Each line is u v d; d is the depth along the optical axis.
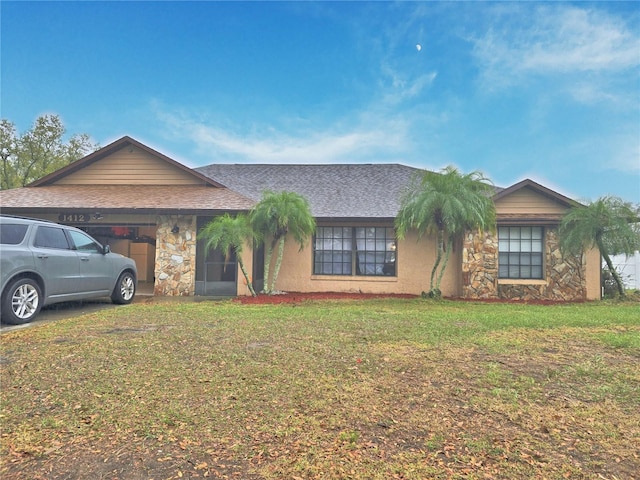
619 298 11.57
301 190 14.89
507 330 6.50
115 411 3.32
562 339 5.86
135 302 10.37
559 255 11.84
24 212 11.62
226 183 15.69
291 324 6.97
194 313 8.14
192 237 12.12
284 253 13.30
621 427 3.08
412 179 11.50
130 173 14.14
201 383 3.97
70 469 2.51
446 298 11.84
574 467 2.53
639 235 11.16
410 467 2.52
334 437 2.91
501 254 12.18
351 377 4.16
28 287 7.29
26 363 4.60
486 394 3.73
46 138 30.00
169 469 2.50
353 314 8.11
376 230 13.30
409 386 3.92
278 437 2.90
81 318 7.52
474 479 2.39
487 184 10.84
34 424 3.10
